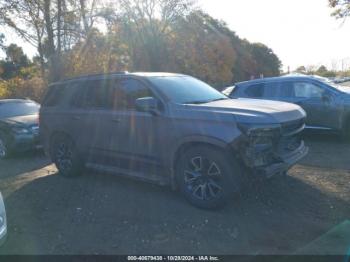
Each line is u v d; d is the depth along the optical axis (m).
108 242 4.07
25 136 8.94
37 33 19.16
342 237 3.96
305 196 5.13
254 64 64.88
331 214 4.54
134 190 5.71
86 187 6.00
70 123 6.42
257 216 4.54
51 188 6.07
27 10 18.23
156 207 4.96
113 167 5.89
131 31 31.02
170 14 35.56
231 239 4.00
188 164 4.85
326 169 6.45
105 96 5.95
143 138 5.27
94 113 5.96
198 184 4.79
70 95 6.61
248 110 4.58
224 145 4.42
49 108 6.95
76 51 19.36
